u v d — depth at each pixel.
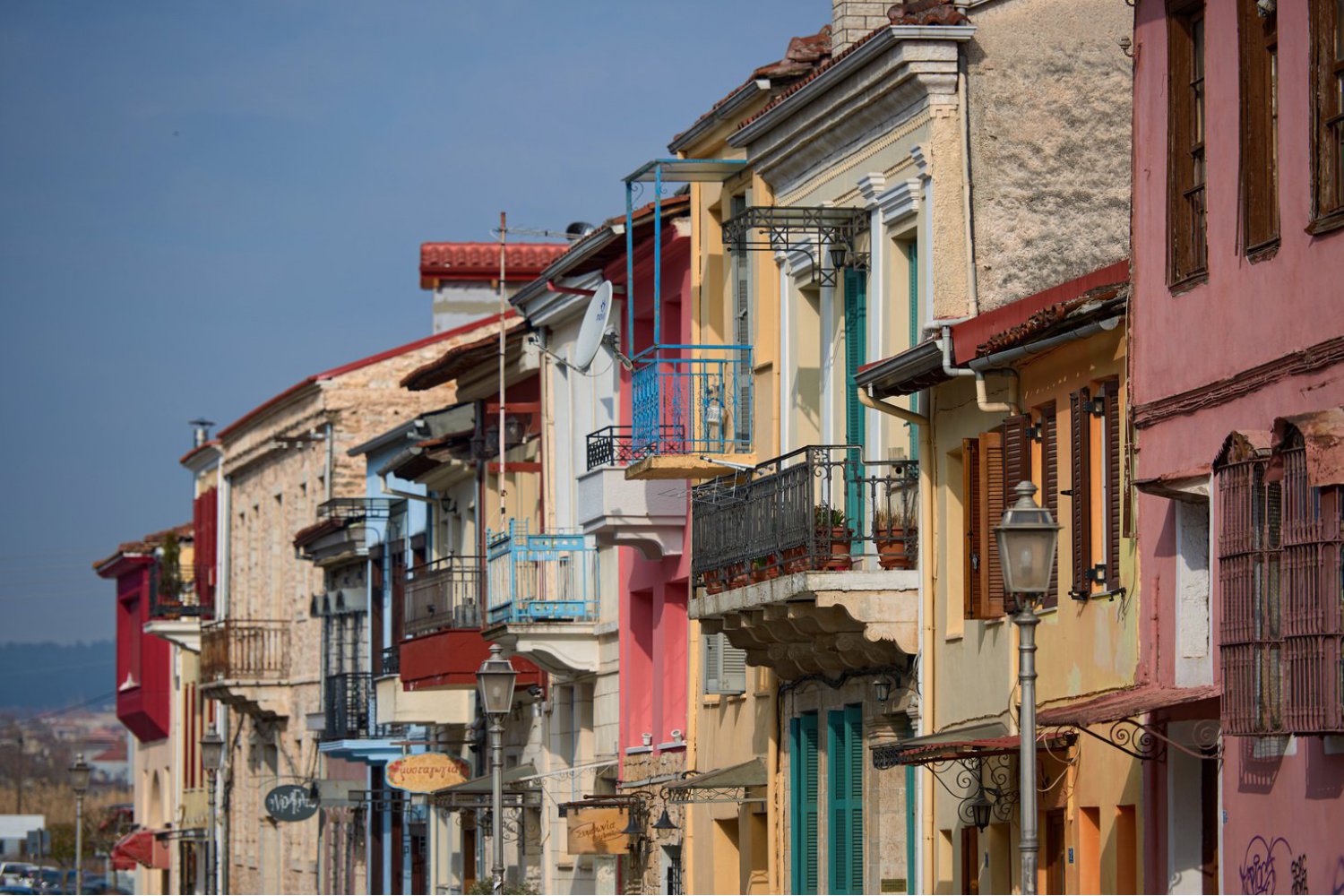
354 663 82.44
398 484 79.94
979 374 36.59
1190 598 30.95
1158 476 30.95
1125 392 32.81
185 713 112.50
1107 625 33.28
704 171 49.12
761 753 47.41
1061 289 34.91
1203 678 30.53
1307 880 26.88
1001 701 36.69
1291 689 26.33
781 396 46.88
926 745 34.44
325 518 85.31
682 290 53.56
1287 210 27.86
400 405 86.56
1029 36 40.59
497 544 60.97
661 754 53.69
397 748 77.38
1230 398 29.28
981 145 40.38
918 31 40.22
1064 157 40.53
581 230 61.62
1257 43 28.70
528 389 66.19
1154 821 31.27
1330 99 27.02
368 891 83.19
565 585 59.41
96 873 174.75
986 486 37.03
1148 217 31.59
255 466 98.06
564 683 61.62
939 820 39.28
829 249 43.97
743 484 44.84
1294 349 27.66
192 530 115.12
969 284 39.97
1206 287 29.97
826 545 40.47
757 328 48.22
